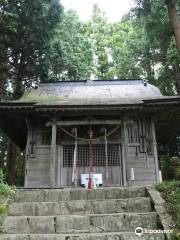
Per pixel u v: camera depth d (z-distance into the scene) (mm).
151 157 9898
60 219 4609
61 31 15352
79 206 5125
